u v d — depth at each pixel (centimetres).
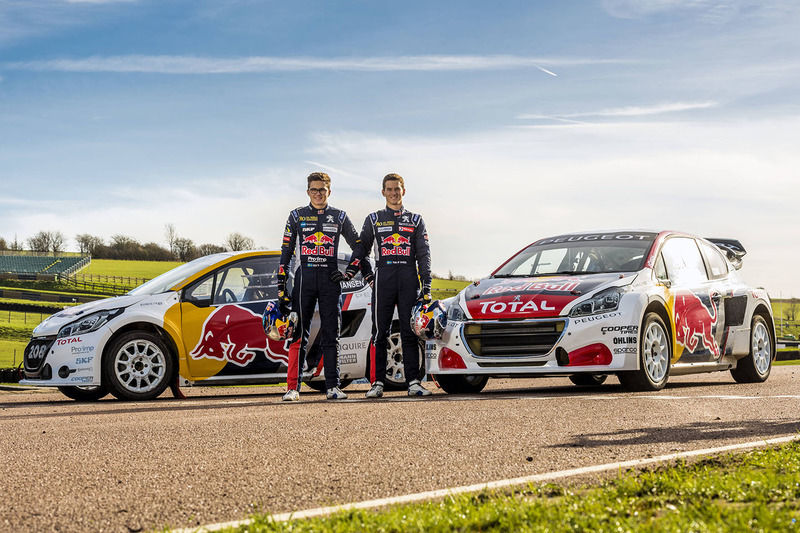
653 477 325
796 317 8862
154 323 830
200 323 848
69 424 569
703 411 589
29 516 313
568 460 405
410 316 784
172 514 314
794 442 421
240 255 893
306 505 325
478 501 300
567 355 732
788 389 803
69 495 346
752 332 941
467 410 608
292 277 816
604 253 842
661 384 779
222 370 855
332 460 413
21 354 5034
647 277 797
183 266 917
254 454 432
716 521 252
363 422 548
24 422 591
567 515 267
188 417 597
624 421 538
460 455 422
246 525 275
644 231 883
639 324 745
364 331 923
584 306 740
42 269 9719
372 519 270
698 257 907
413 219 790
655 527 247
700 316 848
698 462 378
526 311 749
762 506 263
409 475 376
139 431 519
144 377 824
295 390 769
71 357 811
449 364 777
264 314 773
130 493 348
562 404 638
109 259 10838
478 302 784
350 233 791
